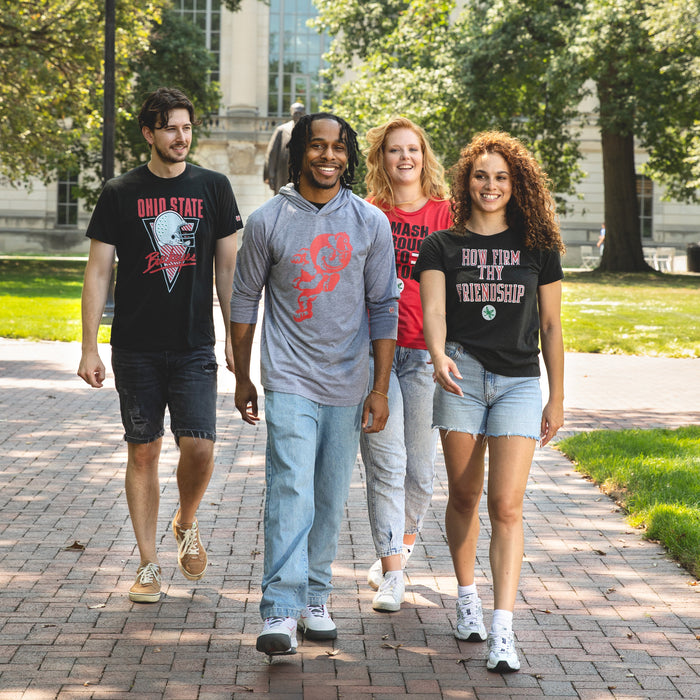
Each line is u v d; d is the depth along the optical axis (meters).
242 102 67.56
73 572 6.79
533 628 5.91
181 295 6.11
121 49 37.00
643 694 5.00
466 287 5.55
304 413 5.49
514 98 46.53
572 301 32.56
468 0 48.75
